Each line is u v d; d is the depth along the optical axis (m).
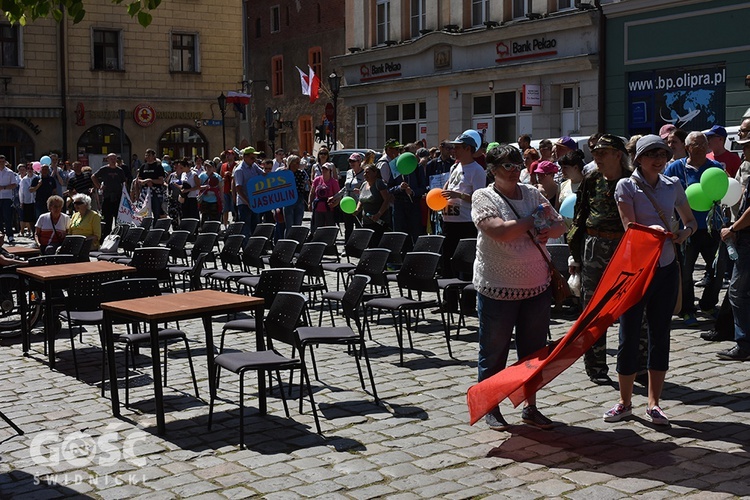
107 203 22.56
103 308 7.40
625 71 24.38
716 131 10.51
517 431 6.62
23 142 40.94
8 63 40.50
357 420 7.02
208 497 5.50
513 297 6.57
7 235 23.92
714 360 8.54
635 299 6.23
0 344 10.60
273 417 7.18
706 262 10.26
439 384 8.04
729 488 5.38
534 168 12.81
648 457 5.97
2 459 6.36
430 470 5.86
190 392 8.08
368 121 34.25
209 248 13.82
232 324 8.30
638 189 6.74
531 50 26.88
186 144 44.53
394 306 8.89
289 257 12.23
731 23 21.86
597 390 7.62
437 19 30.55
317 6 40.69
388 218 14.95
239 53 45.38
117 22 42.38
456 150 10.56
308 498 5.43
